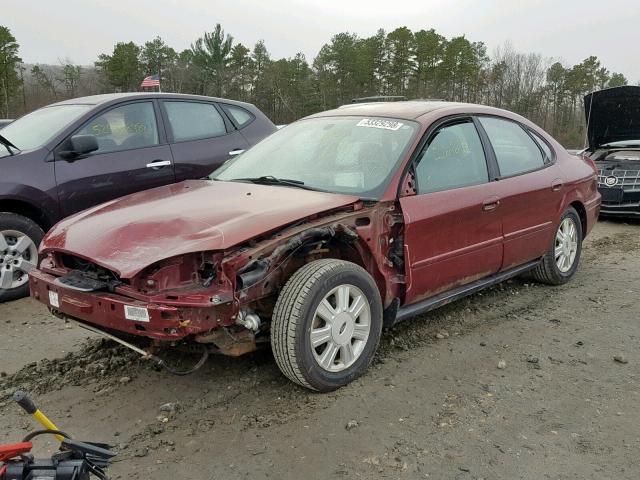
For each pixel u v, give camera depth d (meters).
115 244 3.21
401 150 4.02
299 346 3.26
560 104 53.94
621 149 9.45
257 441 3.02
